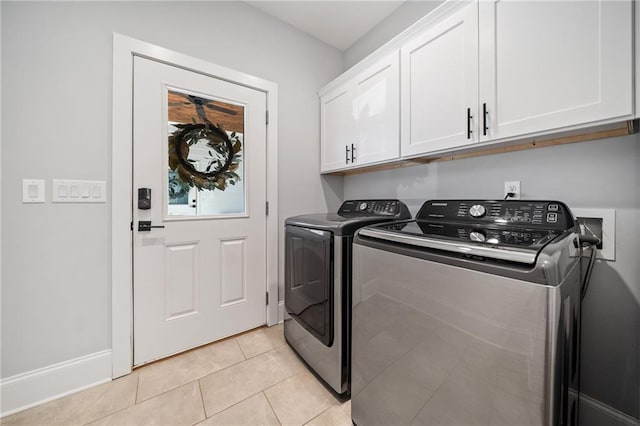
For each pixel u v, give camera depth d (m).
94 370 1.39
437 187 1.74
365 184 2.29
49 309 1.29
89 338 1.39
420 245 0.89
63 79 1.30
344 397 1.33
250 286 1.98
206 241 1.78
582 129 0.96
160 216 1.60
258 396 1.32
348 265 1.31
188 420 1.18
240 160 1.92
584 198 1.13
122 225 1.46
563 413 0.70
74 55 1.33
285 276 1.82
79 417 1.19
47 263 1.29
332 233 1.33
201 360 1.61
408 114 1.52
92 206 1.39
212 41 1.76
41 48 1.25
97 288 1.41
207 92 1.76
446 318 0.81
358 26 2.15
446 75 1.31
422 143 1.44
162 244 1.61
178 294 1.67
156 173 1.58
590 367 1.13
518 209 1.18
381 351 1.03
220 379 1.44
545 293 0.62
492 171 1.45
